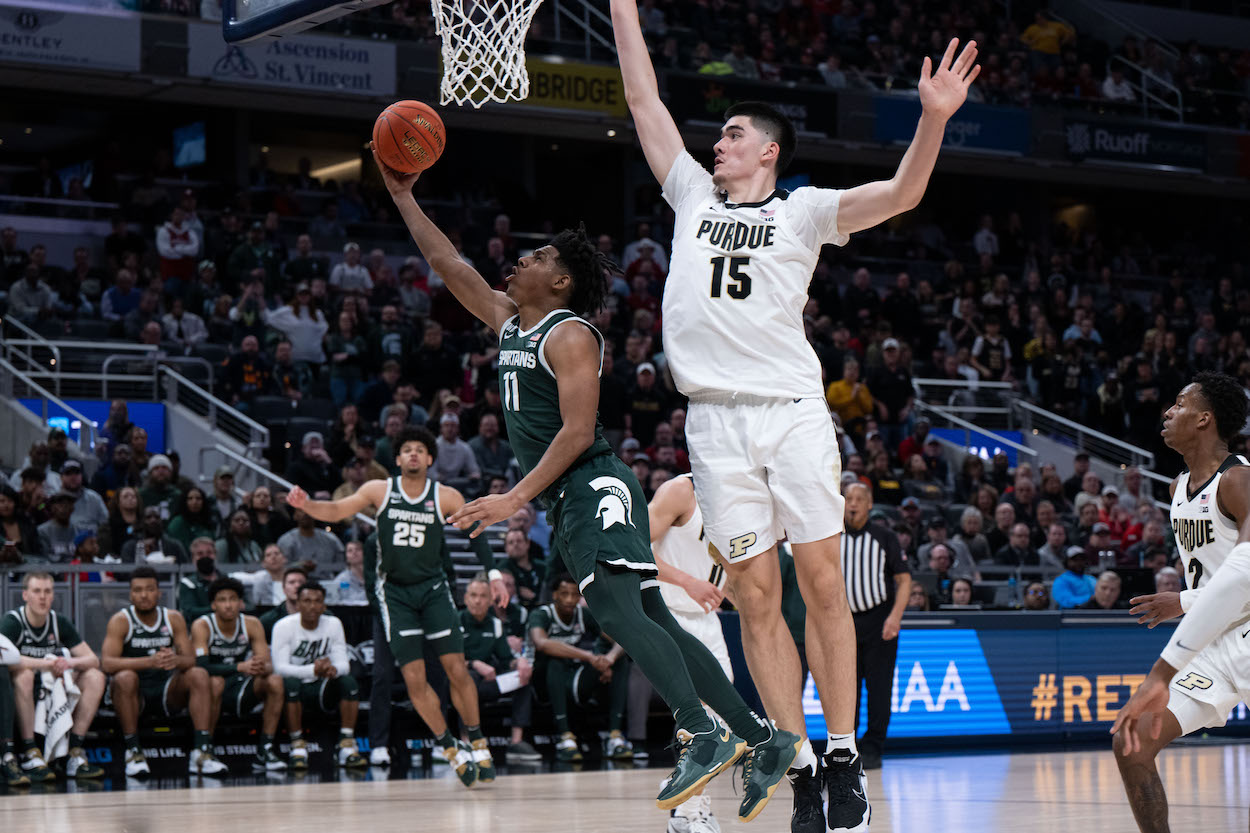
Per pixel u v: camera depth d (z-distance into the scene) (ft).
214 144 71.67
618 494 14.74
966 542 48.29
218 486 41.96
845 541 30.99
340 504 27.89
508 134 76.38
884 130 72.49
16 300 54.19
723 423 14.82
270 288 58.95
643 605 15.03
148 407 51.55
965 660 36.27
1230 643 14.58
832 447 14.79
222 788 27.99
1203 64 86.74
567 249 15.38
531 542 42.09
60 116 73.05
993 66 77.66
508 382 15.37
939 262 78.79
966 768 30.12
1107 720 38.37
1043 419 66.69
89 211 64.23
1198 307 83.66
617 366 55.72
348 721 32.96
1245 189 84.69
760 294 14.70
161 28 58.85
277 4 21.04
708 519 14.97
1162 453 66.18
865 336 66.08
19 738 29.89
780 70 71.00
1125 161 77.92
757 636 15.19
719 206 15.21
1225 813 20.72
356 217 70.33
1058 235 86.38
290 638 32.53
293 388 52.90
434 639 28.17
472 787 27.53
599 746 36.52
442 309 59.67
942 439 64.64
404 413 48.52
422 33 64.08
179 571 34.50
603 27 68.08
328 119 74.90
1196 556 15.43
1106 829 19.02
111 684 31.04
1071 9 88.43
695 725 14.02
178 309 54.95
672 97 67.26
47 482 42.98
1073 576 42.27
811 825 15.06
